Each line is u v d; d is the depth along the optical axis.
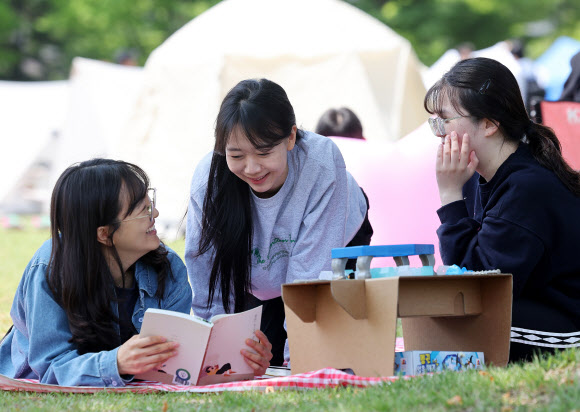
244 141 6.43
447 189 6.89
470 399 4.84
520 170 6.55
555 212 6.39
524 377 5.11
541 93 22.27
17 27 57.16
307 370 6.57
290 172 7.13
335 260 6.24
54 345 6.72
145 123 20.81
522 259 6.35
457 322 6.49
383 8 49.06
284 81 19.91
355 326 6.07
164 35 52.97
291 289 6.35
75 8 53.34
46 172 35.94
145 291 7.14
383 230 10.96
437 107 6.85
